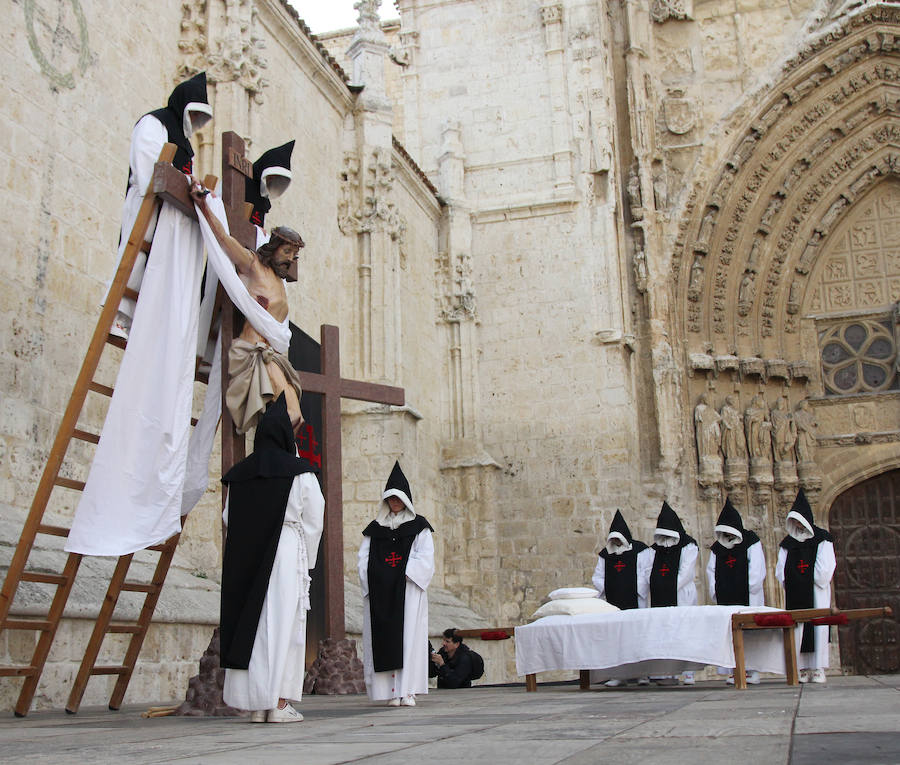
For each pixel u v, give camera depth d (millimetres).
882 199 25375
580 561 21984
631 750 3789
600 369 22781
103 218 12023
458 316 23500
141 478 6797
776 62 24812
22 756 3926
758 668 10836
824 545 12453
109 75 12391
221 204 7387
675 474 23359
